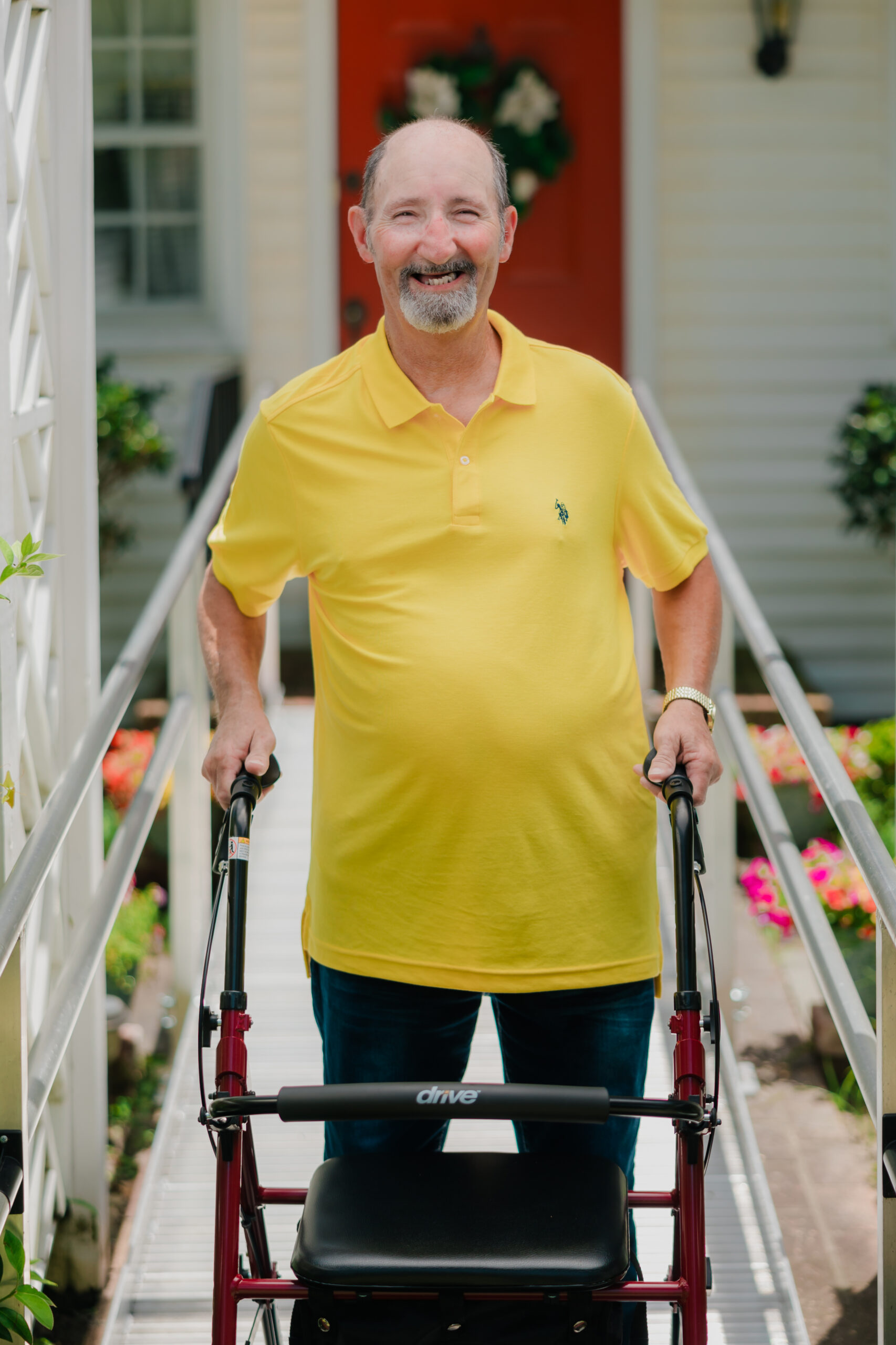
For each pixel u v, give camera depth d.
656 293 6.20
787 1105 3.67
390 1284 1.57
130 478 5.93
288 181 6.14
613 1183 1.72
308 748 4.88
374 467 1.94
